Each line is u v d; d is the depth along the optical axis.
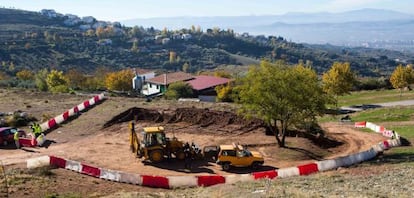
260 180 27.78
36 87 90.50
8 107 52.84
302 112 37.59
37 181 26.31
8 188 24.45
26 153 34.53
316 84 37.72
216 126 44.59
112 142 38.53
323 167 32.34
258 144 39.38
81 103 55.25
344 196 21.06
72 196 23.67
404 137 45.03
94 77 119.94
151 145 33.19
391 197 20.62
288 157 36.28
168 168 32.38
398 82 85.12
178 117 46.47
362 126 52.84
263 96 37.03
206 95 87.00
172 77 99.31
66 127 43.22
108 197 23.28
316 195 20.97
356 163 34.53
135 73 110.38
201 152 35.12
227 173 31.78
